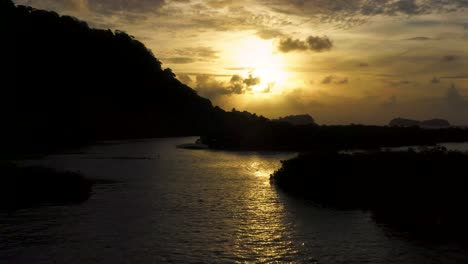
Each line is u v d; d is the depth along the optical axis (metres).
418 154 34.56
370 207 29.39
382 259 18.77
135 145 121.75
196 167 59.72
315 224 24.98
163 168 57.75
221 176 48.75
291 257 19.19
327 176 36.06
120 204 30.81
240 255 19.50
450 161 30.91
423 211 25.31
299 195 34.94
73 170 53.31
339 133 106.31
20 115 127.06
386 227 23.98
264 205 30.73
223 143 105.88
